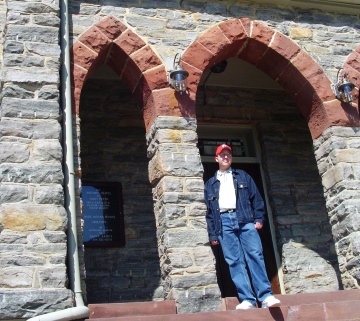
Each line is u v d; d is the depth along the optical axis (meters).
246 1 8.40
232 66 9.26
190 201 6.85
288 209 9.19
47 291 5.57
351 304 5.84
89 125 8.94
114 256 8.22
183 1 8.10
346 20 8.81
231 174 6.41
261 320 5.63
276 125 9.76
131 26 7.69
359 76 8.34
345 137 7.89
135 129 9.12
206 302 6.31
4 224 5.78
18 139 6.25
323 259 8.96
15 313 5.38
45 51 6.82
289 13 8.53
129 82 7.81
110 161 8.80
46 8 7.10
